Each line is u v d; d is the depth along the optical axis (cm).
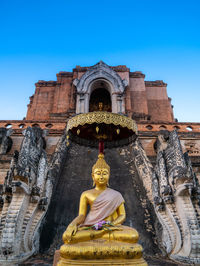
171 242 888
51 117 2866
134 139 1084
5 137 1748
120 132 1048
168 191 954
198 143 1834
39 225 952
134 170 1444
